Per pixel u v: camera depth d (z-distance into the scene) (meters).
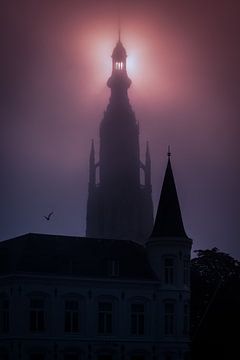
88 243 117.50
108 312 112.19
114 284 112.94
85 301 110.81
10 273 108.25
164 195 122.19
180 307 116.44
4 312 110.12
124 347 111.81
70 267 111.56
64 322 109.25
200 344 105.88
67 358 108.69
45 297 108.88
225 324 104.75
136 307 114.00
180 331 115.69
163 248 117.75
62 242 115.62
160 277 116.69
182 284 117.38
